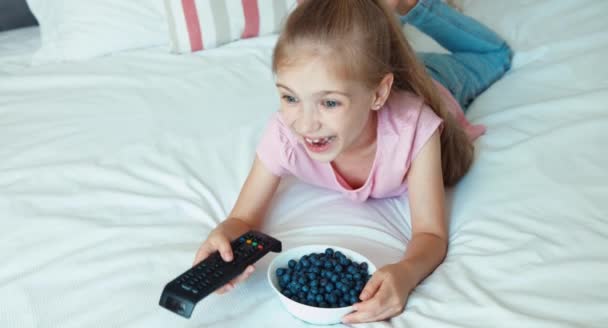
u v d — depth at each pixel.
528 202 1.04
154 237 1.01
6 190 1.12
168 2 1.66
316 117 0.90
